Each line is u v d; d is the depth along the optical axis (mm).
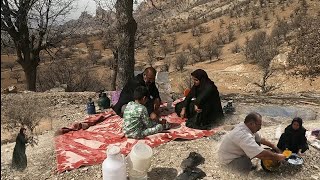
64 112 9766
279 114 8539
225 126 6691
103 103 9102
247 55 46719
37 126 8547
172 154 5656
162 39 90938
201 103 6645
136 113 6176
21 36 16219
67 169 5359
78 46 89062
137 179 4699
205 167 5168
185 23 112125
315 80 25297
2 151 6953
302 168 5172
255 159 5449
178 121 7133
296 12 75500
